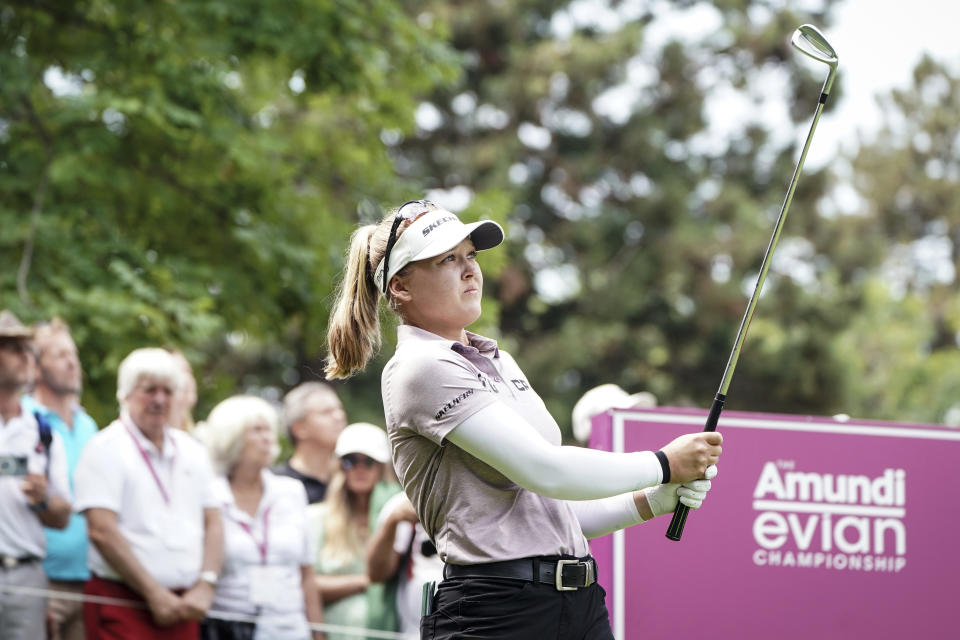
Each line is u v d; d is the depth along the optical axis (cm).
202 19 2033
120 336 1770
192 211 2130
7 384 941
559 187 3934
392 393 587
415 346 588
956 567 793
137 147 2044
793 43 612
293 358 3506
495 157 3828
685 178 3994
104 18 2103
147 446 946
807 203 4072
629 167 3994
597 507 630
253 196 2136
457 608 571
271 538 989
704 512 782
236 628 966
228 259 2136
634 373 3747
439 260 600
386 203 2423
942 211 5731
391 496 1076
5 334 938
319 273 2158
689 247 3762
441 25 2384
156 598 922
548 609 567
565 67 3903
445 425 567
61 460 958
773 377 3716
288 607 985
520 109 3938
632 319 3791
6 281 1795
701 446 584
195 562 948
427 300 602
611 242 3900
